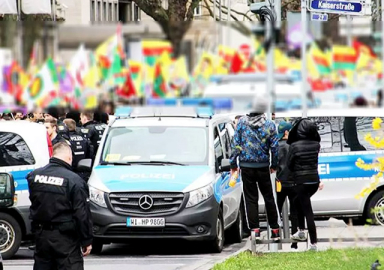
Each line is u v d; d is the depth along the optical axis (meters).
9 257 38.06
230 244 42.38
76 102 74.12
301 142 34.22
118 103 58.75
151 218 36.66
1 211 38.03
